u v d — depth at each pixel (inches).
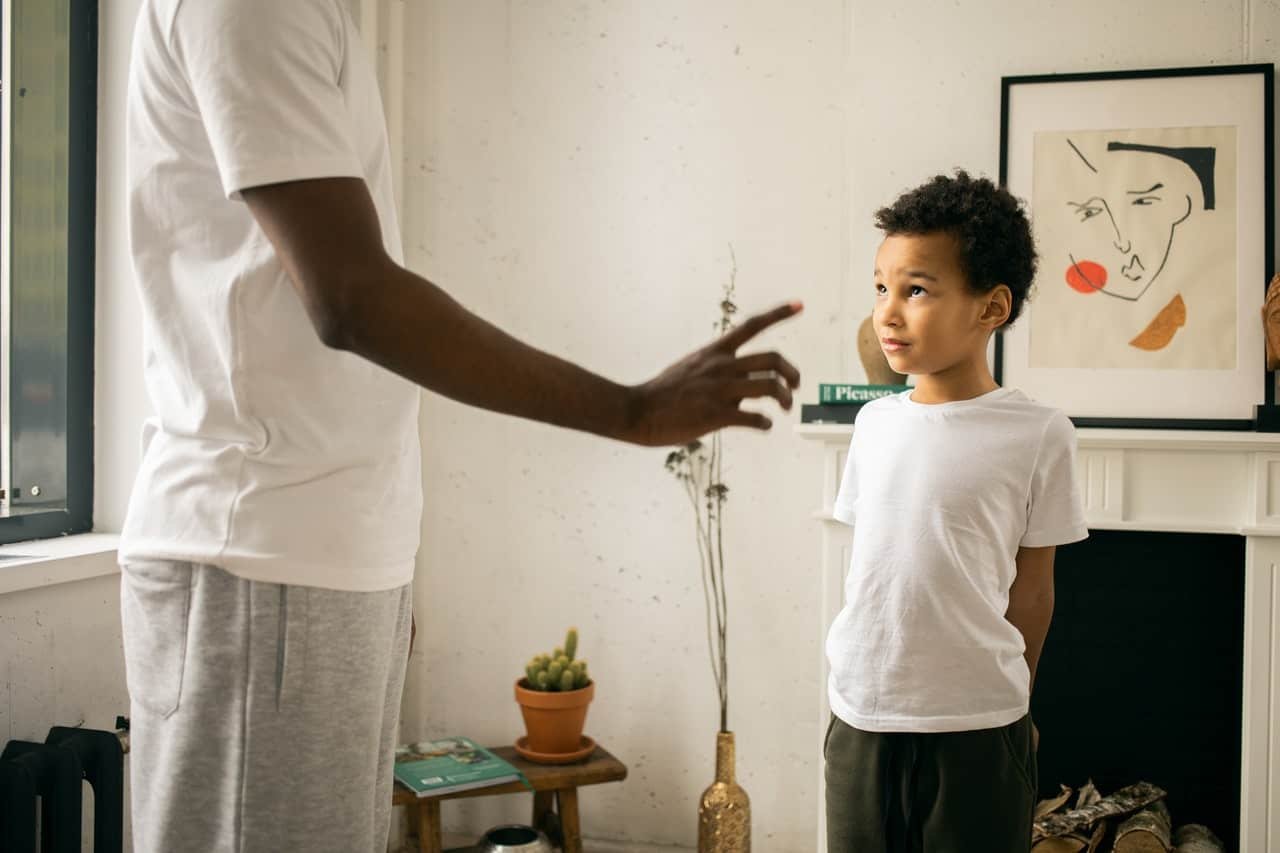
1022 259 54.3
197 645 30.8
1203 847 80.6
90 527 74.7
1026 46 90.9
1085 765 90.8
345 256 26.6
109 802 59.6
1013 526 53.5
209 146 31.7
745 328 28.4
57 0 72.6
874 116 94.0
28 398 71.9
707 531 98.0
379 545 33.1
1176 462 80.7
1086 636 90.7
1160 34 88.2
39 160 72.6
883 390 84.4
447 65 102.5
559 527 101.0
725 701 93.9
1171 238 86.7
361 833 32.7
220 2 28.8
